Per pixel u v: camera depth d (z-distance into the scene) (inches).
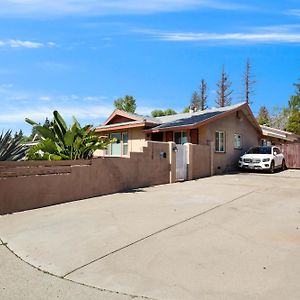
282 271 156.5
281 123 1943.9
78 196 363.9
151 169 478.0
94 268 162.9
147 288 140.4
